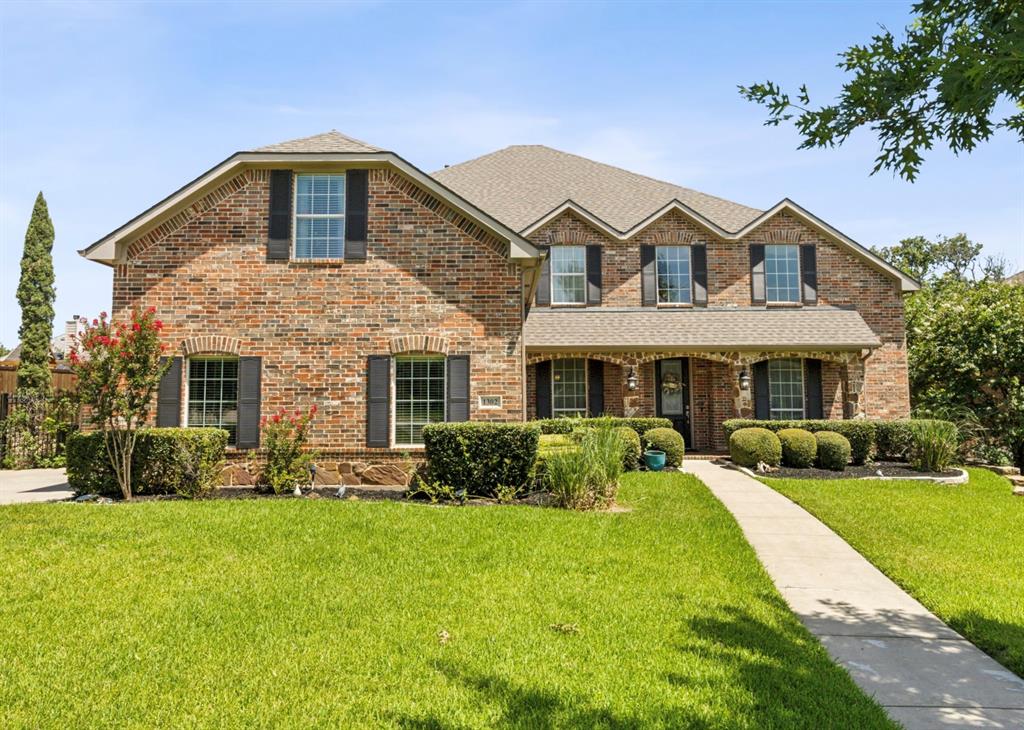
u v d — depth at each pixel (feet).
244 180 45.27
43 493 43.27
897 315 66.13
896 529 32.30
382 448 43.57
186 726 13.43
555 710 14.08
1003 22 14.03
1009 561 27.30
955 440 51.16
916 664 17.57
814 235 67.10
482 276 44.98
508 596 21.27
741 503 37.99
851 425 53.88
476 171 80.07
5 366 79.82
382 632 18.24
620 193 75.25
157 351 38.47
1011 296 63.10
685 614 20.10
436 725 13.44
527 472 38.91
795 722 13.78
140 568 23.48
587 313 63.72
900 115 15.80
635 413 59.98
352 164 45.21
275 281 44.62
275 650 17.04
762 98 16.88
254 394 43.78
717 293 66.23
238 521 29.84
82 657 16.56
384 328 44.47
